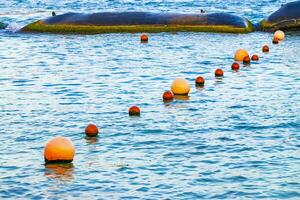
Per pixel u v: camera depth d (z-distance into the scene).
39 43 50.53
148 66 40.81
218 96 32.38
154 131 26.19
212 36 53.09
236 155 23.11
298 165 22.00
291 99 31.59
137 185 20.31
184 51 46.41
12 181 20.75
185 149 23.84
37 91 34.12
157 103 31.03
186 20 55.72
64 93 33.53
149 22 55.56
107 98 32.22
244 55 42.41
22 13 68.06
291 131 26.09
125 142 24.77
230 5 73.31
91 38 52.62
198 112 29.17
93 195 19.56
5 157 23.14
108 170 21.66
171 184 20.38
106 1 79.19
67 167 22.00
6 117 28.80
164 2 76.81
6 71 39.78
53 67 40.91
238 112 29.09
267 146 24.14
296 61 42.50
